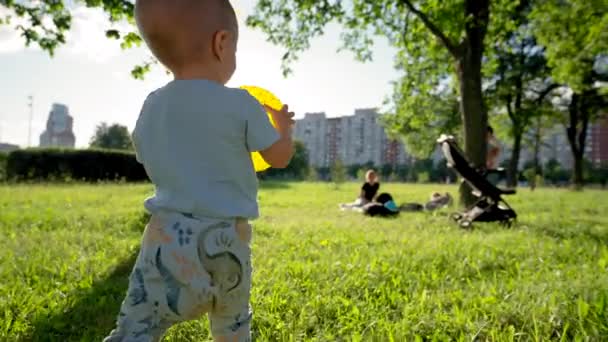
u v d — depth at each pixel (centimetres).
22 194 1164
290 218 853
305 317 265
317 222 775
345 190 2236
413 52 1426
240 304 168
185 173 159
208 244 155
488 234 657
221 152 162
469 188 1125
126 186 1777
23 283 329
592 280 333
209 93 164
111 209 848
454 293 311
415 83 1733
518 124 2809
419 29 1336
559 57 1859
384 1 1246
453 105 2675
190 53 167
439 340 238
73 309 282
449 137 810
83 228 619
